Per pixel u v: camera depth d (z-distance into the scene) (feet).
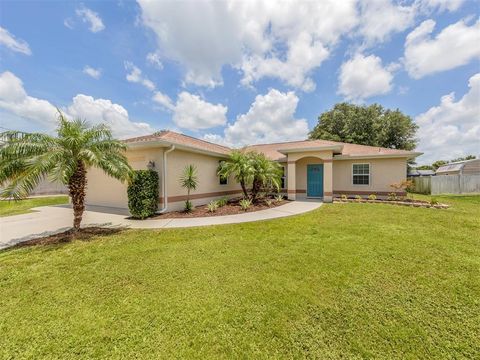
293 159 47.52
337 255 16.55
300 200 47.37
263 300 11.05
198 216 31.58
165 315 10.01
